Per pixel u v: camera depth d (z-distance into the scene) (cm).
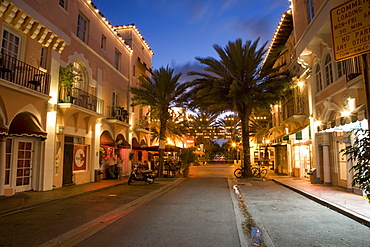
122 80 2230
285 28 2064
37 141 1252
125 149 2266
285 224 701
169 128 3044
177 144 3984
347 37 435
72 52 1499
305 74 1758
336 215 804
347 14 439
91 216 780
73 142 1520
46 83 1235
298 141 1919
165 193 1309
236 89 1892
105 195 1209
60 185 1386
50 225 674
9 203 923
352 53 427
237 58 1922
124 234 604
